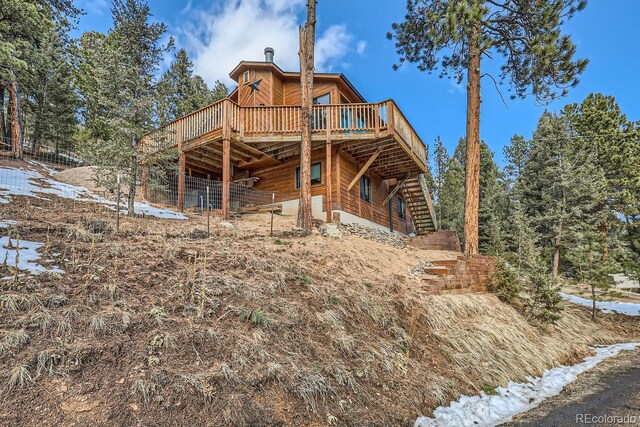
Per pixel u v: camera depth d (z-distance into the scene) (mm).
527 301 7516
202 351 2938
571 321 8188
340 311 4539
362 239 8961
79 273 3510
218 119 9680
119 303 3145
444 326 5359
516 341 5844
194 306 3451
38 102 17281
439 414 3576
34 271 3324
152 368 2588
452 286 6766
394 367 3941
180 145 10562
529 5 7938
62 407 2145
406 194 14719
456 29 7773
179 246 4844
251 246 5750
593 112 17562
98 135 18578
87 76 18859
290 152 11266
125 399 2307
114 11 9391
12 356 2326
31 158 14719
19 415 2027
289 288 4586
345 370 3477
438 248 11242
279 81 13750
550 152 18844
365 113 10211
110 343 2676
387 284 5965
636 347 7285
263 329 3506
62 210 6566
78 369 2404
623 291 14258
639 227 15414
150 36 9367
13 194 7285
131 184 7699
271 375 2945
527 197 19688
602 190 16250
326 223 9398
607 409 3945
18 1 10289
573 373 5461
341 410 3035
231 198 12141
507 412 3922
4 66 11766
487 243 18734
